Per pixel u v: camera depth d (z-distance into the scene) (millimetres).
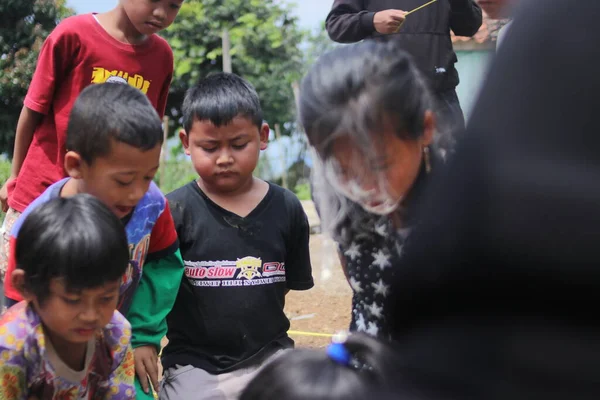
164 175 12469
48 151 3041
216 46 16031
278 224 2898
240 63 15875
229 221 2838
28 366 2031
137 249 2500
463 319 863
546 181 768
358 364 1100
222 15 15914
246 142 2779
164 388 2820
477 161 822
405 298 909
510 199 785
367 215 1821
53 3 14422
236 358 2793
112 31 3107
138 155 2260
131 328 2434
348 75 1683
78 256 1897
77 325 1967
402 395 895
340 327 4578
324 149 1740
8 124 14109
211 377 2740
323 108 1699
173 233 2672
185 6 15836
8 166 11844
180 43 15852
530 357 802
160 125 2348
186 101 2818
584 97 768
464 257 826
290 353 1201
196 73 15820
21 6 14188
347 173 1746
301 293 5344
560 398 782
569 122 771
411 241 928
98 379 2203
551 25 803
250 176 2930
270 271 2852
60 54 3014
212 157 2773
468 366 846
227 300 2795
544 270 771
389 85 1670
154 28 3051
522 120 796
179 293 2854
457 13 3830
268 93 15789
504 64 829
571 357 784
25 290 1994
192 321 2828
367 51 1730
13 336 2002
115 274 1981
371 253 1872
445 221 851
